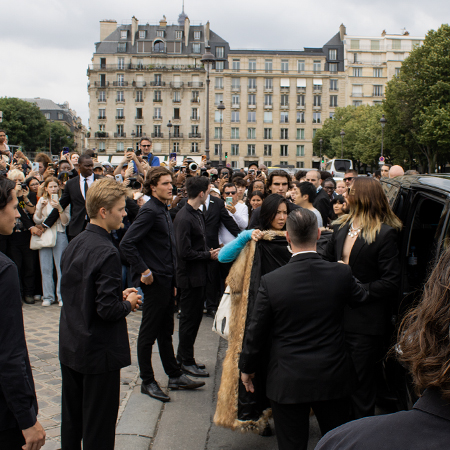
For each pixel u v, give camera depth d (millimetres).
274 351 2570
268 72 72250
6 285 1968
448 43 35812
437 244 2758
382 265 3219
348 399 2555
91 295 2660
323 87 73562
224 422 3277
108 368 2678
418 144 39719
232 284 3432
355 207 3461
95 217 2805
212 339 5902
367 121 53688
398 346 1043
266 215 3521
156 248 4109
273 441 3453
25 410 1957
